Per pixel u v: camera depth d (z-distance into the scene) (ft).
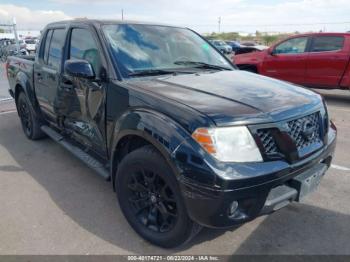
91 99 10.08
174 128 7.05
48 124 15.17
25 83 15.33
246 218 7.00
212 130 6.67
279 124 7.16
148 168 7.84
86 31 10.91
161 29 11.78
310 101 8.43
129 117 8.18
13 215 9.80
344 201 10.43
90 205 10.38
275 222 9.35
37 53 14.64
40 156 14.53
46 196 10.96
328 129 8.89
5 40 88.53
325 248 8.26
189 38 12.37
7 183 11.94
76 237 8.77
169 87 8.58
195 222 7.43
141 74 9.56
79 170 13.00
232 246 8.35
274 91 8.69
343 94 29.84
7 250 8.23
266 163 6.90
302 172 7.61
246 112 7.09
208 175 6.51
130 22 11.31
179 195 7.20
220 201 6.55
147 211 8.64
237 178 6.51
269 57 29.50
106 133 9.61
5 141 16.67
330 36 26.00
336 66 25.63
